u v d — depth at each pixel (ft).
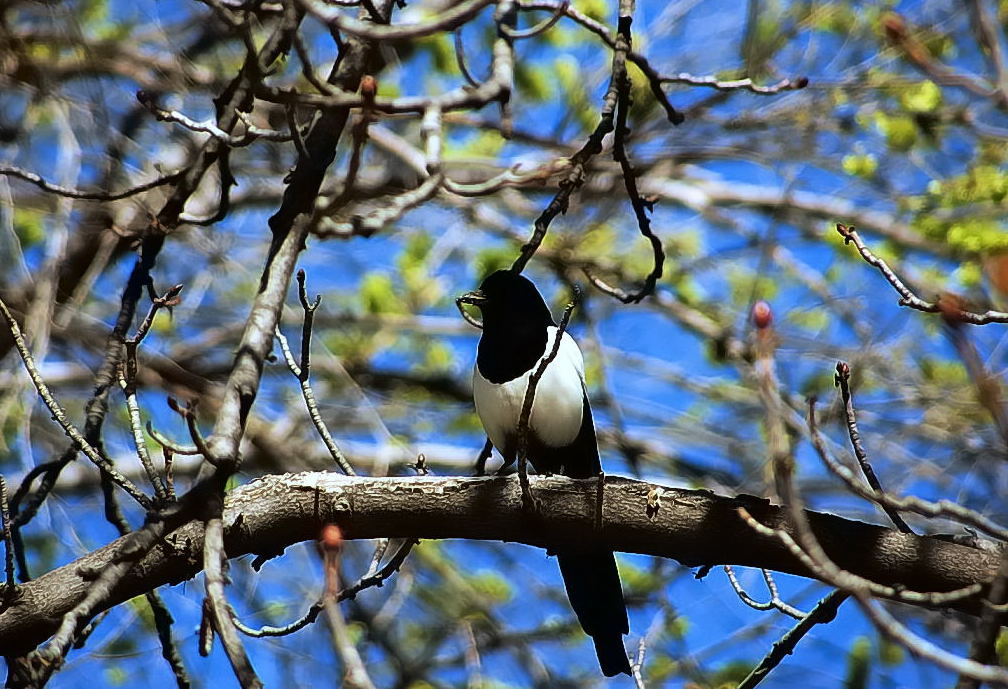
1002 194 37.99
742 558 22.36
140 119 43.19
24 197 42.27
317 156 24.25
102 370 25.29
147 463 20.24
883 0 44.01
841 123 46.24
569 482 22.65
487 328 31.58
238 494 22.34
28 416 38.58
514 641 43.39
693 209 50.52
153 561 21.68
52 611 21.34
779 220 48.52
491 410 31.24
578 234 48.44
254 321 22.36
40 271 40.60
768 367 15.84
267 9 25.58
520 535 22.68
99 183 42.16
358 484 22.40
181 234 46.65
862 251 22.22
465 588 45.09
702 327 48.85
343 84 25.22
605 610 26.48
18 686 21.48
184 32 44.80
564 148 48.29
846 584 16.31
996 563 21.74
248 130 21.45
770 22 46.39
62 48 41.63
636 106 47.50
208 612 18.15
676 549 22.52
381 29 18.10
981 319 21.81
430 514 22.36
